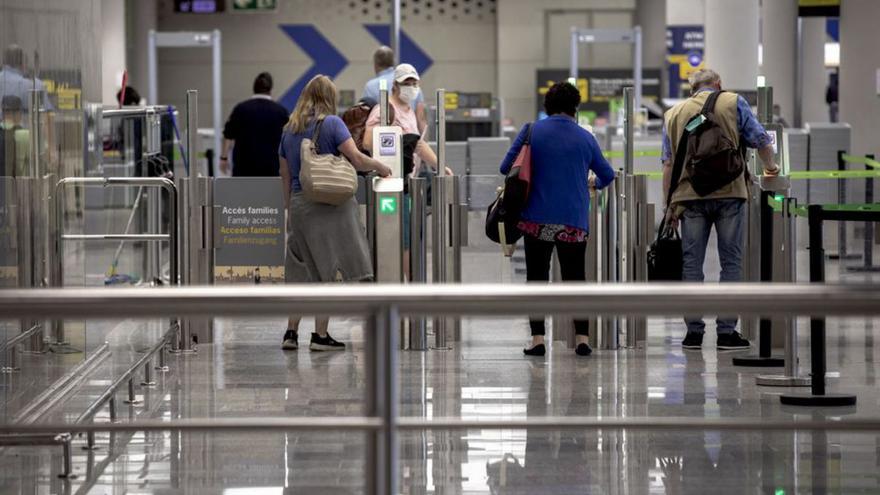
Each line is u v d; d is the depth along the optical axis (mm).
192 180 23125
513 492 12836
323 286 7715
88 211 30688
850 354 22109
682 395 18094
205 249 23312
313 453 14562
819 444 14953
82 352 19516
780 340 22500
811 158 41406
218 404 17438
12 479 13430
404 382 19250
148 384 18969
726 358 21688
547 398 17875
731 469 13789
